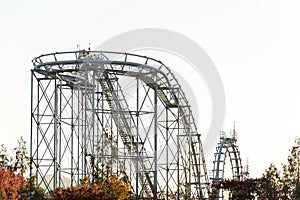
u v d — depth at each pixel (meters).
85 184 81.81
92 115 86.50
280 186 112.88
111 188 83.00
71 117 93.25
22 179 93.88
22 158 109.50
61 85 93.25
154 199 89.69
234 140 125.00
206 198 106.00
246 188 99.88
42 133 88.88
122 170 91.00
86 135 89.44
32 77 88.00
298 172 114.38
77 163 92.25
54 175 88.56
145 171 90.31
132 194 91.06
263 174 115.62
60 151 92.56
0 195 88.75
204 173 110.75
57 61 85.19
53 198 76.69
